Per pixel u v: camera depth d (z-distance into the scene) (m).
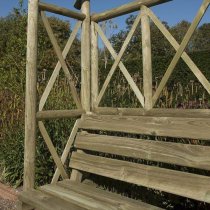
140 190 3.43
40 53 5.61
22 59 5.56
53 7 3.23
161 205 3.37
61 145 4.05
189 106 3.71
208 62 10.60
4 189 4.17
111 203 2.54
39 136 4.04
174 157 2.52
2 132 4.91
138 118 2.90
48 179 4.13
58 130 4.05
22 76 5.25
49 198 2.73
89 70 3.50
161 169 2.55
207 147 2.35
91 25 3.52
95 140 3.14
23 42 5.70
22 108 4.86
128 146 2.86
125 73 3.22
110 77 3.34
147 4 2.97
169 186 2.46
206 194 2.23
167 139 3.27
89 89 3.50
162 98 4.04
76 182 3.12
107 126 3.10
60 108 4.21
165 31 2.85
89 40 3.51
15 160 4.33
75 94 3.44
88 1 3.50
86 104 3.48
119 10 3.21
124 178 2.79
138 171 2.70
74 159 3.28
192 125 2.51
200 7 2.58
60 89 4.69
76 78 4.70
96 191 2.84
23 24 5.84
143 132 2.81
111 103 4.16
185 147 2.47
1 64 5.86
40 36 5.41
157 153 2.63
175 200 3.41
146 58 2.98
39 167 4.04
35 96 3.10
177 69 8.34
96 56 3.52
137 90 3.10
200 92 4.09
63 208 2.53
